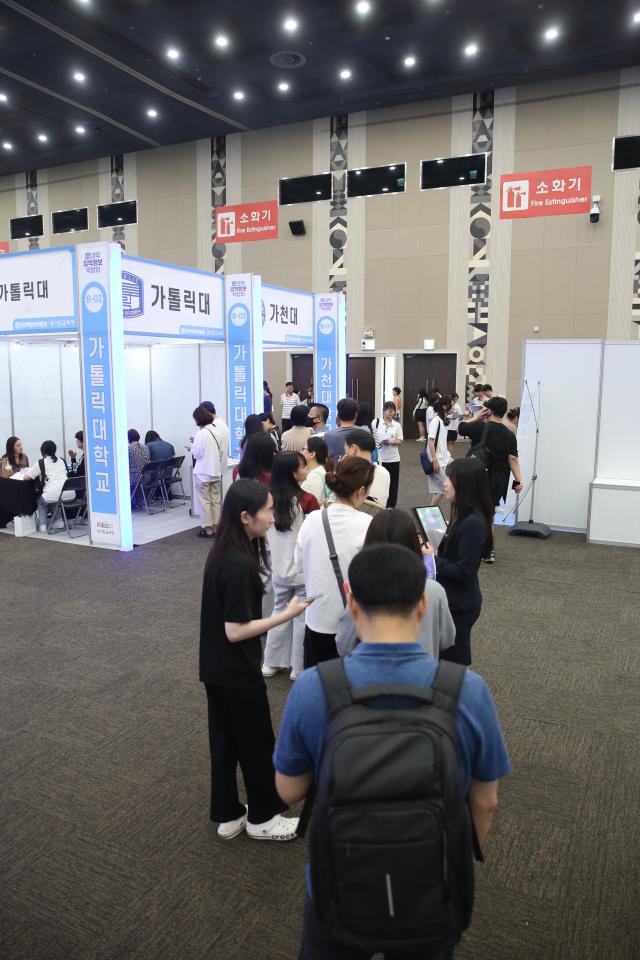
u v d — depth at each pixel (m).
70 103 13.88
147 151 17.33
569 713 3.40
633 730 3.24
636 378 6.61
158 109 14.37
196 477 6.83
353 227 15.66
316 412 5.83
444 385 15.59
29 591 5.24
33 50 11.40
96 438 6.39
